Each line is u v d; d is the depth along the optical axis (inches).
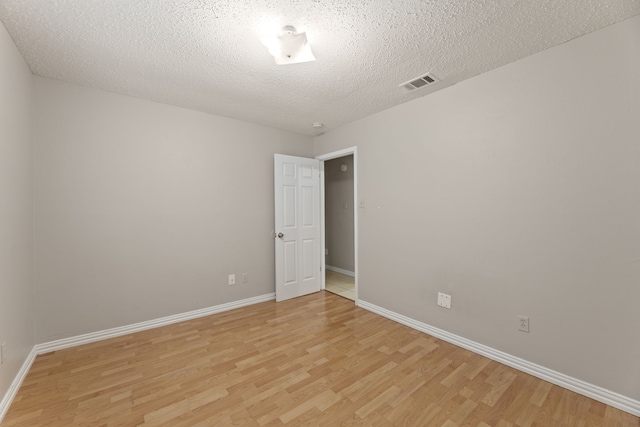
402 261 114.4
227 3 58.2
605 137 67.1
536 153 77.9
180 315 116.9
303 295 152.6
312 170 157.4
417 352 91.6
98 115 99.4
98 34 68.4
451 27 66.3
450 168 97.7
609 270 67.0
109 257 101.7
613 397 66.4
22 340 77.8
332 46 73.9
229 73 88.0
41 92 89.8
